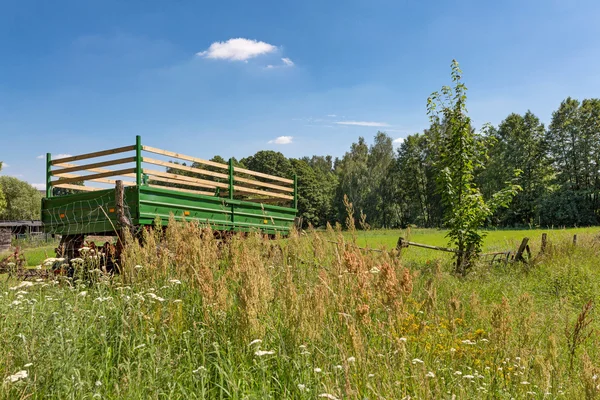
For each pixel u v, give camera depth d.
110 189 9.40
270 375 3.86
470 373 4.16
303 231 8.46
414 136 87.25
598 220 69.44
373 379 3.50
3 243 34.19
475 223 12.88
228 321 4.71
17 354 3.92
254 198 16.19
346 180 83.19
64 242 10.34
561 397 3.87
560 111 79.62
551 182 75.12
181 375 3.91
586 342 5.66
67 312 4.58
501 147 77.19
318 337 4.17
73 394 3.32
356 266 5.10
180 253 6.02
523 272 12.27
